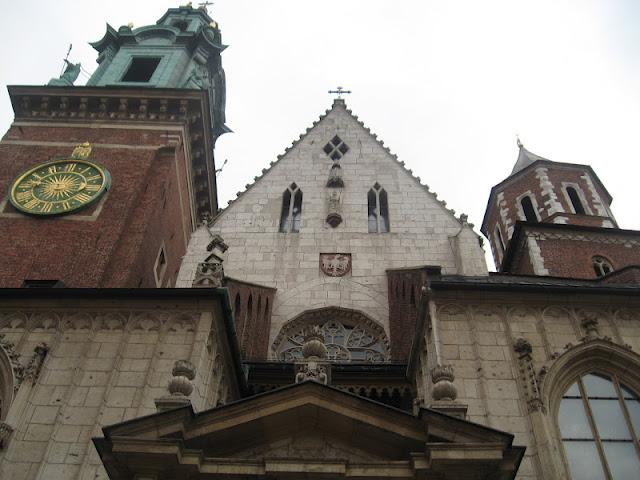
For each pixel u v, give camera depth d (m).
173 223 34.75
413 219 31.14
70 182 31.17
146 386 17.84
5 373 18.42
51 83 37.81
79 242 27.75
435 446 13.38
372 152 35.12
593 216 36.25
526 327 18.70
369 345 26.42
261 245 30.03
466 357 17.89
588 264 30.83
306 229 30.77
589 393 17.58
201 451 13.61
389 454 14.26
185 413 13.97
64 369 18.45
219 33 46.12
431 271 26.47
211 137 39.69
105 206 29.83
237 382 21.33
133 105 36.81
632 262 31.23
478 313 19.02
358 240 30.20
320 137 36.16
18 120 35.62
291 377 22.31
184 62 42.41
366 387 21.70
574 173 38.88
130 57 42.34
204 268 21.20
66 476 15.88
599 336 18.45
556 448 15.85
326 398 14.77
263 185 33.25
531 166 39.50
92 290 20.09
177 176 35.06
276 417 14.68
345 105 38.34
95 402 17.56
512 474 13.54
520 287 19.22
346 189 32.88
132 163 32.84
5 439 16.52
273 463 13.55
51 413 17.31
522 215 38.25
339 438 14.77
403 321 25.78
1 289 20.16
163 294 19.92
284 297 27.91
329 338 26.75
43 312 19.98
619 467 15.95
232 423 14.35
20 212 29.31
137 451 13.35
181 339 19.02
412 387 20.98
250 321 26.05
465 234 29.48
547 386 17.08
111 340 19.17
